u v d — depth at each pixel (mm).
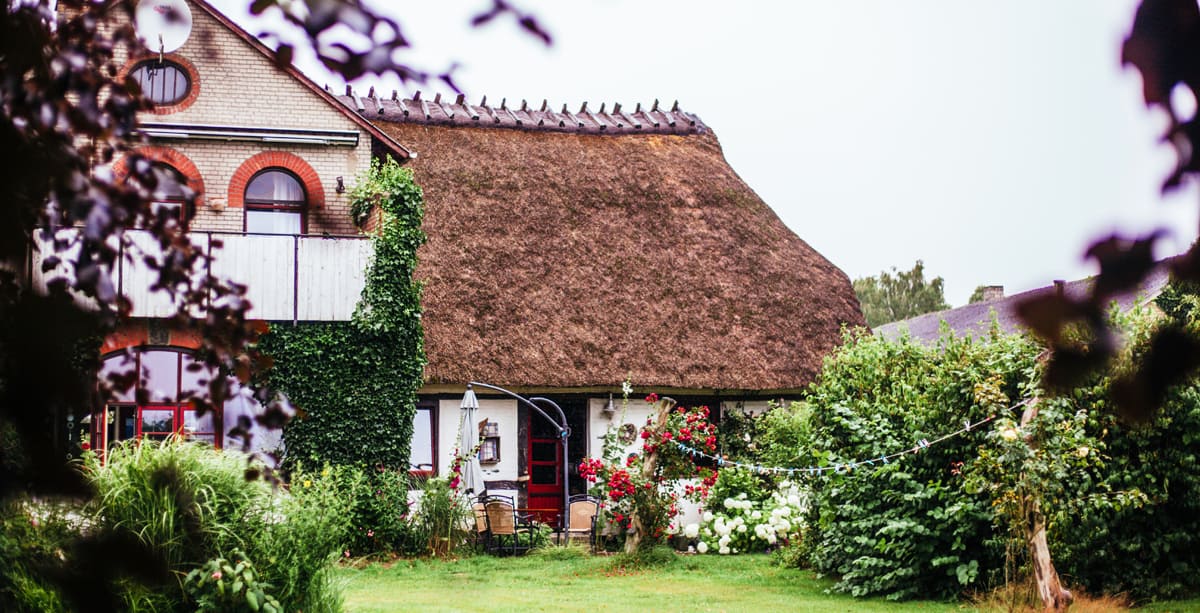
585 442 21062
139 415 15367
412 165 23062
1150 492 11383
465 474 17812
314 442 16844
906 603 12000
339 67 1760
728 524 17891
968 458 12039
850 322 24406
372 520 16594
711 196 25578
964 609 11312
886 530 12031
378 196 17453
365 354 17172
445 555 16781
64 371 1777
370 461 17156
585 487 21078
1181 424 11273
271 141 17312
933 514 11859
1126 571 11688
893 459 12570
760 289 23766
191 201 2619
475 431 18031
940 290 59469
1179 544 11547
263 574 8516
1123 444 11492
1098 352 1267
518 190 23344
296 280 16875
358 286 17156
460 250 21594
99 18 2312
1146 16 1130
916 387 13461
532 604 12180
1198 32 1113
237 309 2725
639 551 15992
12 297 1774
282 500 9047
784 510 17656
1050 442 10648
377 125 23875
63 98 2215
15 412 1741
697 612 11555
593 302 21781
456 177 23078
